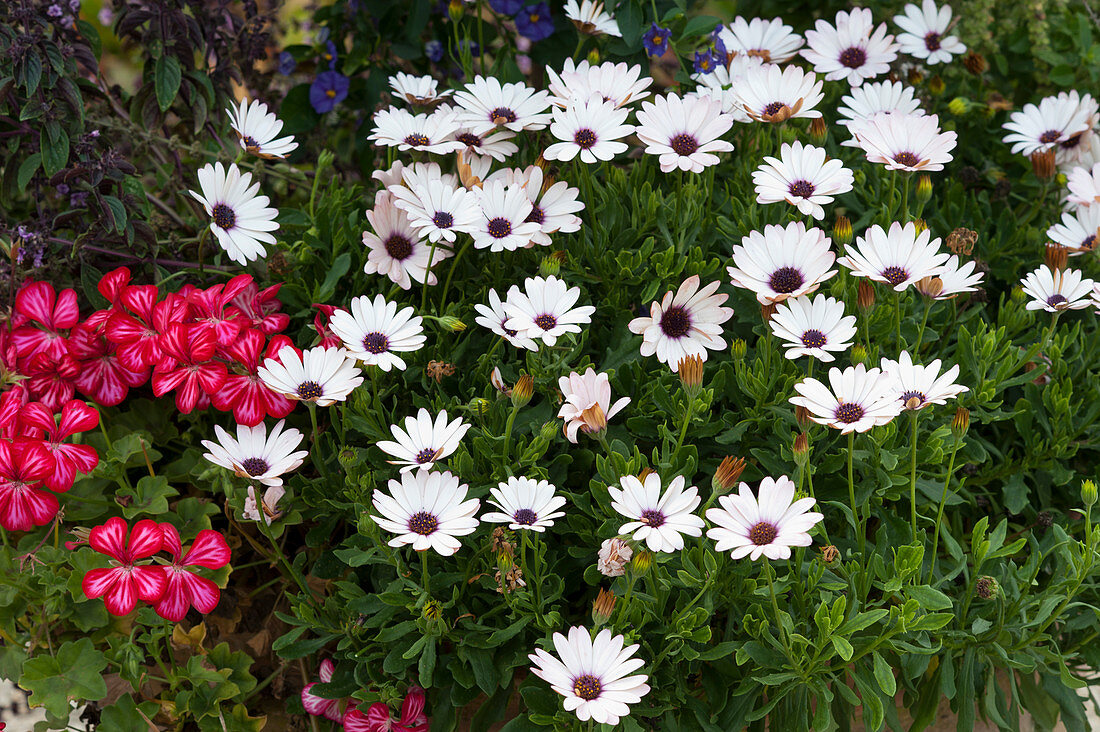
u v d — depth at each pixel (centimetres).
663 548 115
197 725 134
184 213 154
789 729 125
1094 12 167
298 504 133
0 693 141
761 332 133
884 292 133
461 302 134
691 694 126
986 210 152
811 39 150
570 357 128
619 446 127
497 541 122
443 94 142
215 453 123
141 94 146
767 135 142
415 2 158
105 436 133
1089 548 122
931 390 120
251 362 129
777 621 120
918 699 131
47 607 129
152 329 132
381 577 129
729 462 117
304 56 164
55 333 134
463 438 131
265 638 137
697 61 149
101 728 129
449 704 128
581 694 116
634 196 139
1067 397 134
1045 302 131
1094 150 148
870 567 123
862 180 144
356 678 127
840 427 117
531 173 134
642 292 135
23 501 128
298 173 152
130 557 125
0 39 136
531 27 156
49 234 140
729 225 138
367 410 129
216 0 153
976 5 161
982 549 124
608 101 136
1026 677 135
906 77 160
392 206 134
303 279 138
